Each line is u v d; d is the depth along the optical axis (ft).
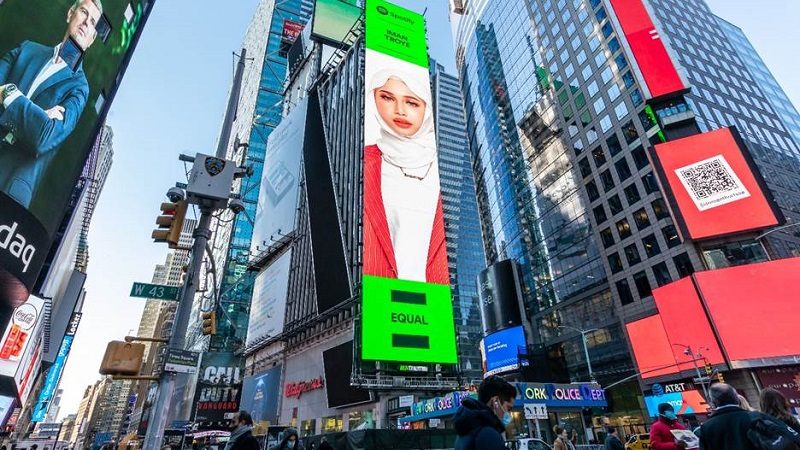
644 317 173.37
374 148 205.57
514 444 71.41
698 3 330.34
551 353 217.56
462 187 530.68
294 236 255.09
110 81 95.20
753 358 131.44
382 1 252.01
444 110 574.15
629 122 204.23
